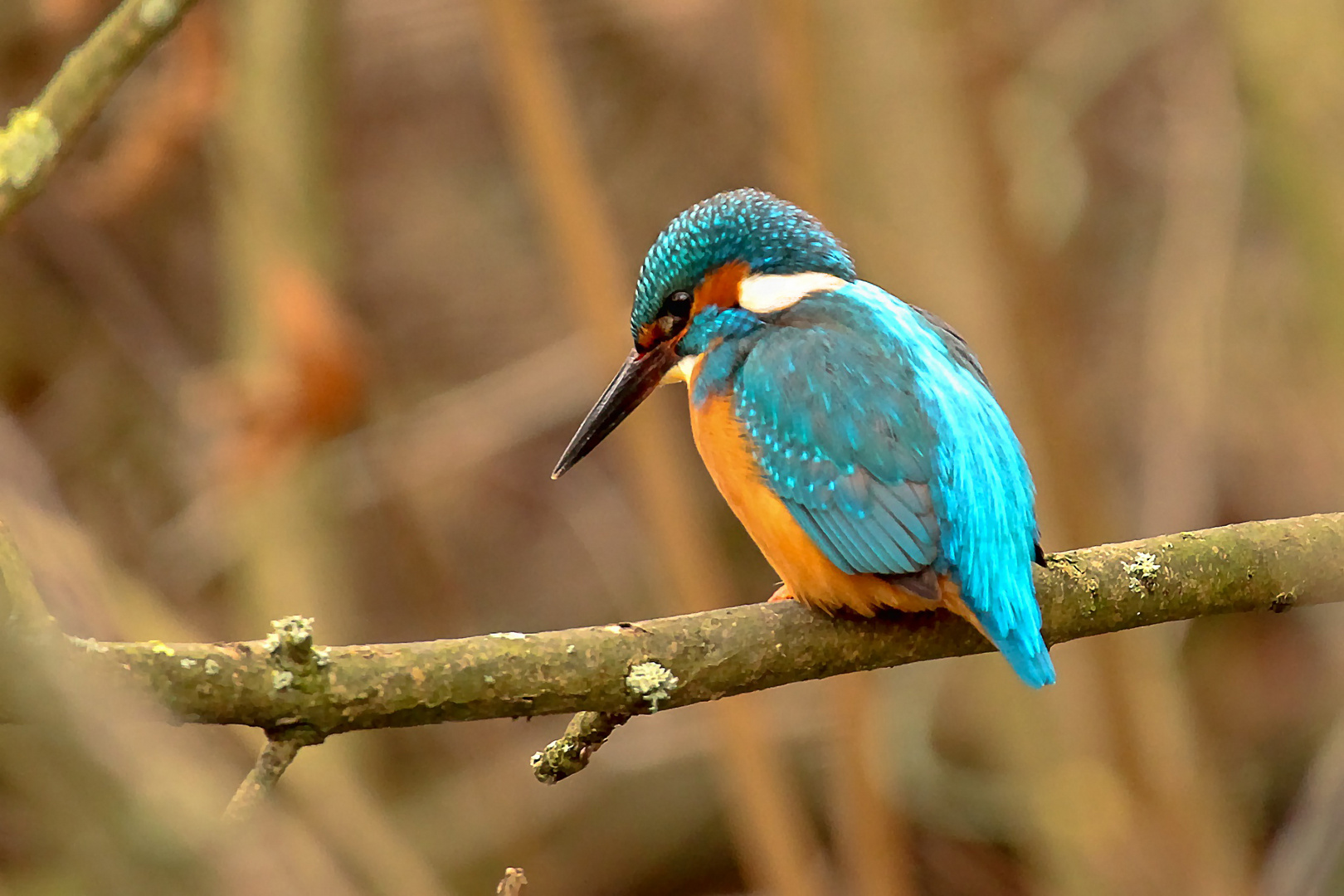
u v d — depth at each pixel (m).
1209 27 13.77
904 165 11.28
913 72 10.81
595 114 15.58
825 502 6.21
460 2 14.45
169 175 12.67
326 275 12.23
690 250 7.08
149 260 14.37
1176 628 13.53
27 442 10.60
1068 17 14.16
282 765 4.82
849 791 10.84
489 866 14.20
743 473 6.48
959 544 5.98
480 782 14.54
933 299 11.26
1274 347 13.66
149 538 13.65
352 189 15.91
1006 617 5.83
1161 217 15.13
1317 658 15.28
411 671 4.93
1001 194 10.66
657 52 15.23
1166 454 13.65
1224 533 6.25
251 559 11.70
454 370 15.86
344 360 11.31
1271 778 14.75
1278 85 8.79
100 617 9.27
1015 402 10.74
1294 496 13.66
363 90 15.80
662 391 11.12
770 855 10.79
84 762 3.21
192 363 14.38
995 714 12.32
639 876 15.02
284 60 12.24
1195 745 11.98
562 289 13.67
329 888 3.65
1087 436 12.81
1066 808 11.38
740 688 5.57
